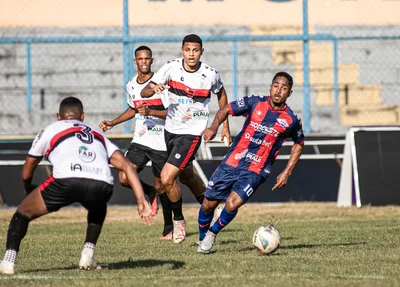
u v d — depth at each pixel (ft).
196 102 93.91
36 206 63.26
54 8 209.67
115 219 134.72
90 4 208.74
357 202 149.18
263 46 222.69
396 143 153.38
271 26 216.33
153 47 217.97
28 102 201.46
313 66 222.69
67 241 99.55
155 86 88.28
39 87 215.72
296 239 97.45
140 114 96.58
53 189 62.39
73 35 221.87
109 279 63.21
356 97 220.23
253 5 214.69
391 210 142.51
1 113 204.23
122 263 74.43
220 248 87.97
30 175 63.98
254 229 112.06
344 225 117.80
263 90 215.10
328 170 160.66
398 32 221.87
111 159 64.18
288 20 215.31
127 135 164.04
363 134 153.89
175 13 209.97
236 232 107.45
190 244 93.56
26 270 69.51
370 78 225.15
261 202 155.22
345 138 164.96
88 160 62.59
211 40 175.01
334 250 84.58
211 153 163.84
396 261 75.00
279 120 80.74
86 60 220.23
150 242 97.19
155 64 217.15
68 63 220.02
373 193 150.61
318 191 158.20
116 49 221.05
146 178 155.22
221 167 82.38
